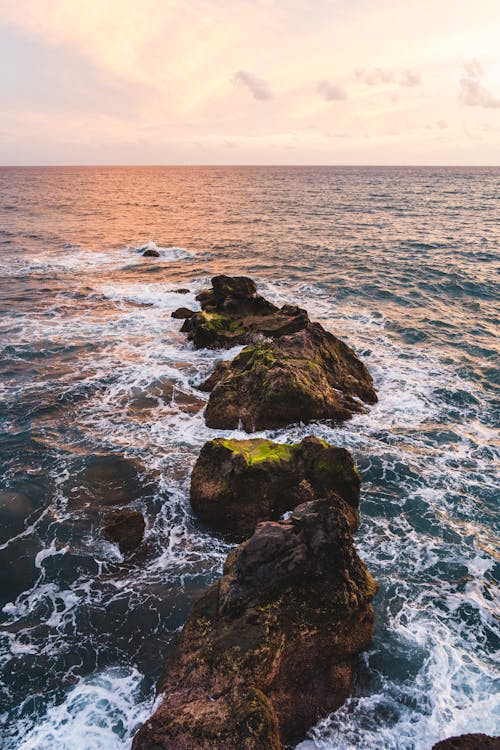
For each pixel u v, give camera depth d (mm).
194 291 27844
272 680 6727
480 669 7598
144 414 14922
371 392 16109
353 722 6855
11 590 8945
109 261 36125
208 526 10602
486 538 10414
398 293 27688
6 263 34562
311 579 7562
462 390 16672
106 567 9469
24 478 11844
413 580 9320
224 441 11398
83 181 152000
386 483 12086
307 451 11117
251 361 15672
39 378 17188
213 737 5832
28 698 7105
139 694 7160
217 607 7598
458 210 67875
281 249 39719
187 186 125875
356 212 64438
